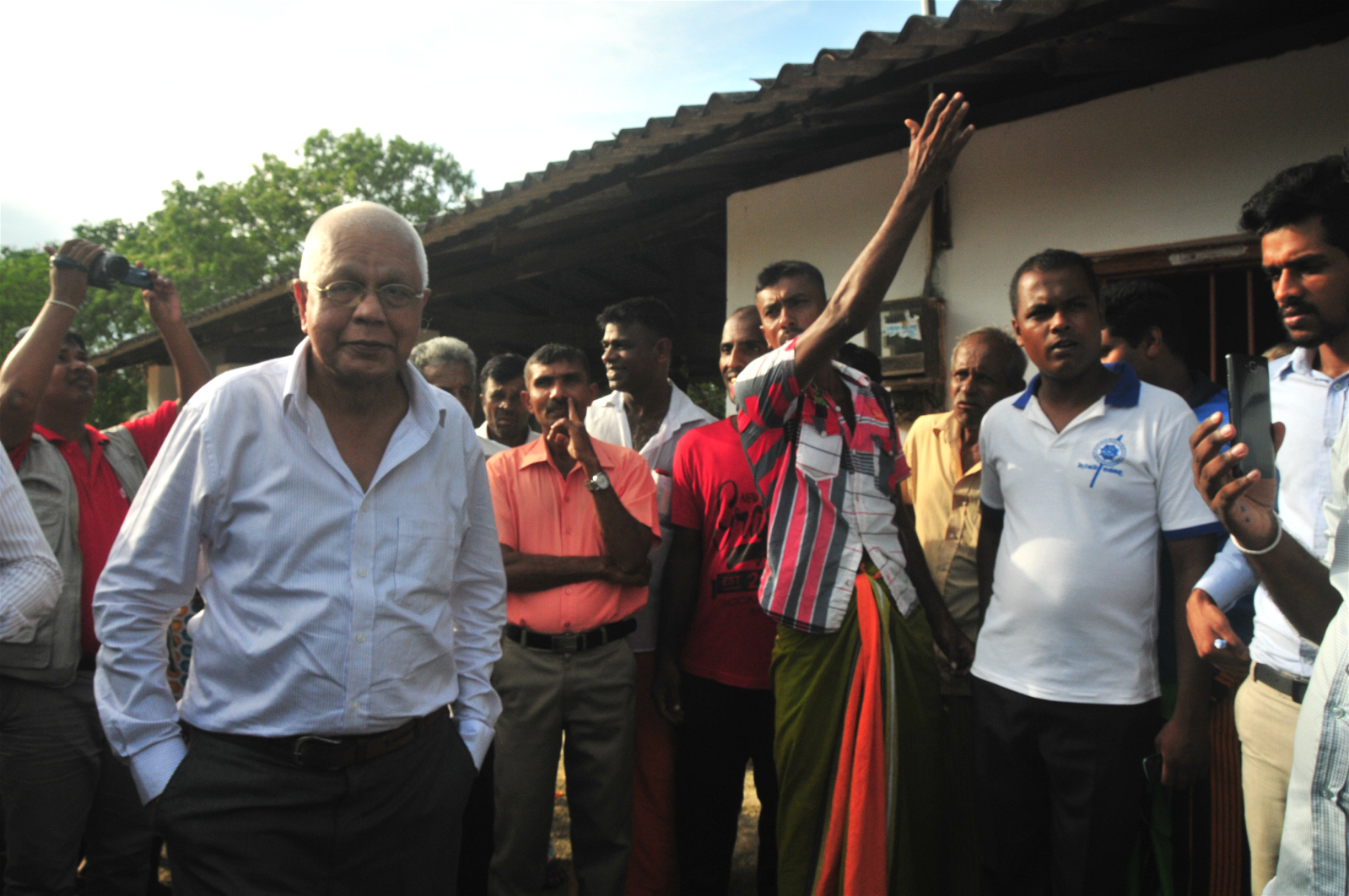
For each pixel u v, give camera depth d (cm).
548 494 285
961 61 369
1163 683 240
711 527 284
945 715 269
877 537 243
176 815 170
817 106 416
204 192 3409
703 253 790
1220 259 364
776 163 530
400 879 183
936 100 208
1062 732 218
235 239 3288
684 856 290
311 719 171
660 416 347
